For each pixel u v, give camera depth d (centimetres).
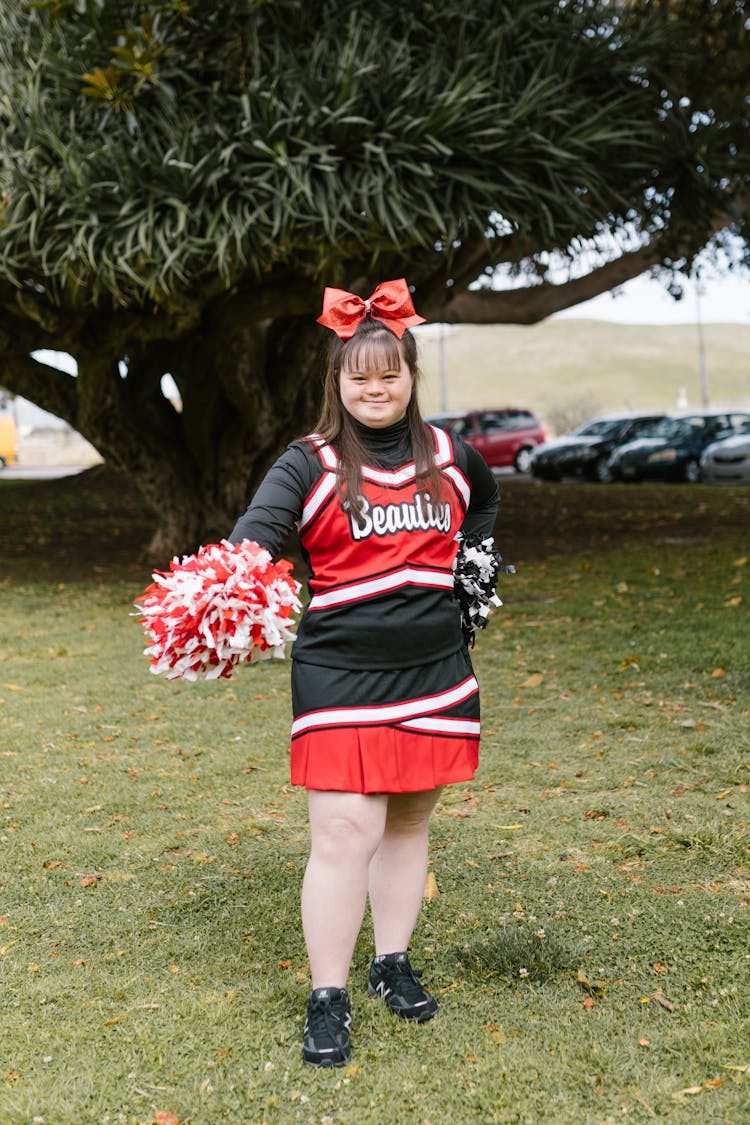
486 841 366
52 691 596
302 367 1061
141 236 721
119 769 458
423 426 254
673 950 286
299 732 244
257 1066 241
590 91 905
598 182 865
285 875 345
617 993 267
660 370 13725
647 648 636
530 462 2517
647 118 936
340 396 247
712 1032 247
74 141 755
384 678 241
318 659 244
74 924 313
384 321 247
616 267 1274
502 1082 232
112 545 1277
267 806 411
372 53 759
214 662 235
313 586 247
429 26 835
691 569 940
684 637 657
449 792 419
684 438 2238
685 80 1018
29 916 319
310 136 746
